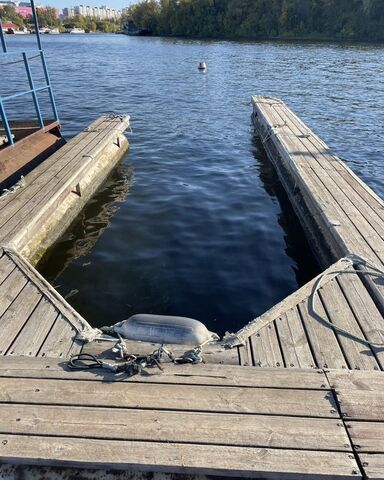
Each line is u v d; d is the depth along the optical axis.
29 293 4.13
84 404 2.91
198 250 6.01
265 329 3.65
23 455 2.58
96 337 3.59
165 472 2.57
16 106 15.80
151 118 13.88
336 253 5.17
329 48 41.78
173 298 4.99
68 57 36.84
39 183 6.72
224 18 63.56
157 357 3.29
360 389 3.03
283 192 8.17
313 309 3.87
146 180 8.63
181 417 2.81
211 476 2.57
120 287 5.19
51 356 3.36
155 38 68.19
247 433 2.71
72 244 6.24
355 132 12.02
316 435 2.70
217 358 3.35
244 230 6.64
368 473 2.49
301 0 55.16
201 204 7.50
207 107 15.65
